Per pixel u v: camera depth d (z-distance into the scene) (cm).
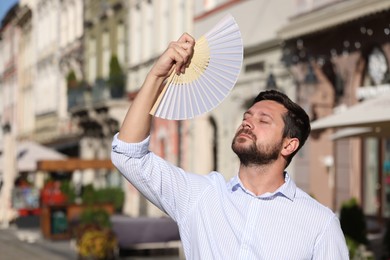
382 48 1554
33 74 5603
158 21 2930
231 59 349
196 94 353
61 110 4609
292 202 353
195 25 2588
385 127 1131
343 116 1118
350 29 1655
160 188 362
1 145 2880
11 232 2508
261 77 2067
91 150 3794
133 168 359
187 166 2652
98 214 1711
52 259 1738
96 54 3834
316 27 1716
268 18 2058
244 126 361
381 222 1619
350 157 1703
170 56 350
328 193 1773
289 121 360
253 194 356
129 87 3234
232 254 346
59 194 2556
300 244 345
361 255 1156
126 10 3328
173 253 1733
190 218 360
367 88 1599
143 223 1681
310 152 1828
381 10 1495
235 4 2269
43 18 5253
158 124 2991
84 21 4047
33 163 2941
